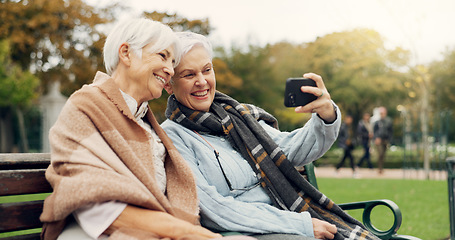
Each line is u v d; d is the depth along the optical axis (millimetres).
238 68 24109
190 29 13750
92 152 1674
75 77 18266
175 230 1621
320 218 2357
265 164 2395
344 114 29906
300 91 2217
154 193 1758
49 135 1731
